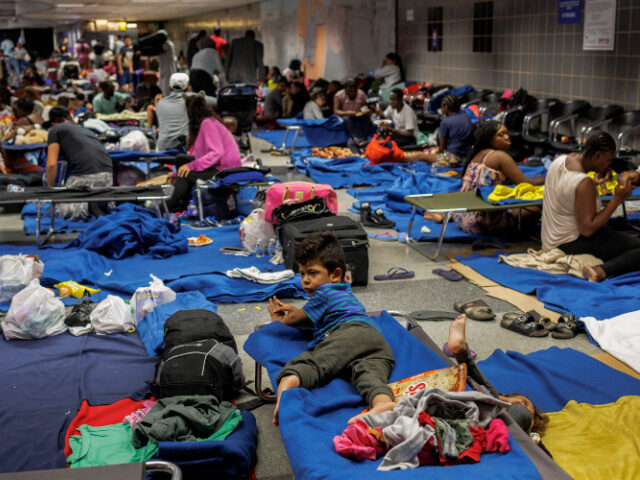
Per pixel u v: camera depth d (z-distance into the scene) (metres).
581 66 9.98
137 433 3.10
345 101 13.16
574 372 3.80
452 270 5.70
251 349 3.43
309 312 3.33
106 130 10.79
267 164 10.97
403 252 6.27
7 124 10.89
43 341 4.46
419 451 2.36
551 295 4.93
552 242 5.62
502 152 6.55
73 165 7.30
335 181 9.28
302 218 5.75
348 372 3.06
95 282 5.35
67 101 13.23
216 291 5.17
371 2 17.34
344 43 19.05
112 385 3.85
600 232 5.41
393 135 10.96
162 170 9.79
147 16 32.94
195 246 6.36
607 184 6.18
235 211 7.51
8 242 6.67
